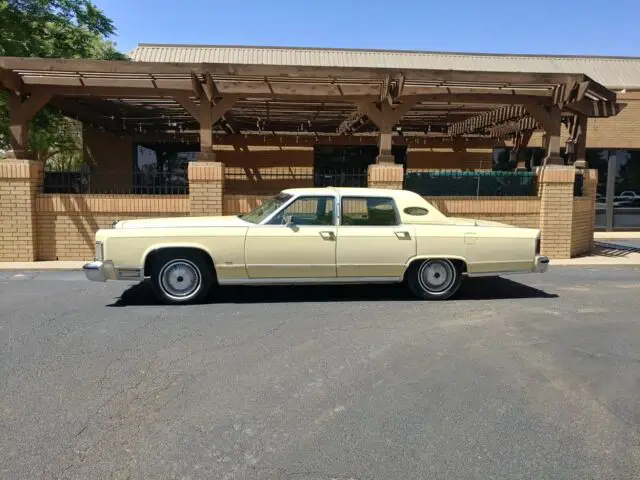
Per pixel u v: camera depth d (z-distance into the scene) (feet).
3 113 47.42
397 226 25.48
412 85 36.63
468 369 16.52
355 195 25.44
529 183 40.11
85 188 37.76
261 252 24.39
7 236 35.19
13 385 14.85
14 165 34.68
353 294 26.96
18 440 11.91
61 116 52.03
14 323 20.98
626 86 63.05
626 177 62.44
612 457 11.57
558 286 29.84
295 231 24.57
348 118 49.55
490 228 25.99
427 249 25.38
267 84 35.99
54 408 13.48
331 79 35.01
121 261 23.79
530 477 10.79
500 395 14.64
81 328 20.34
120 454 11.41
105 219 36.37
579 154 43.11
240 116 49.32
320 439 12.14
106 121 49.55
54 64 32.09
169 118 50.37
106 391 14.52
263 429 12.56
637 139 61.05
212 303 24.67
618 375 16.19
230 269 24.35
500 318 22.57
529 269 26.35
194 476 10.68
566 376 16.07
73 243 36.27
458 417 13.30
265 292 27.20
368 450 11.70
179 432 12.36
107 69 32.32
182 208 36.63
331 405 13.87
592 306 24.95
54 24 48.11
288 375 15.81
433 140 59.21
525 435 12.46
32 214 35.42
